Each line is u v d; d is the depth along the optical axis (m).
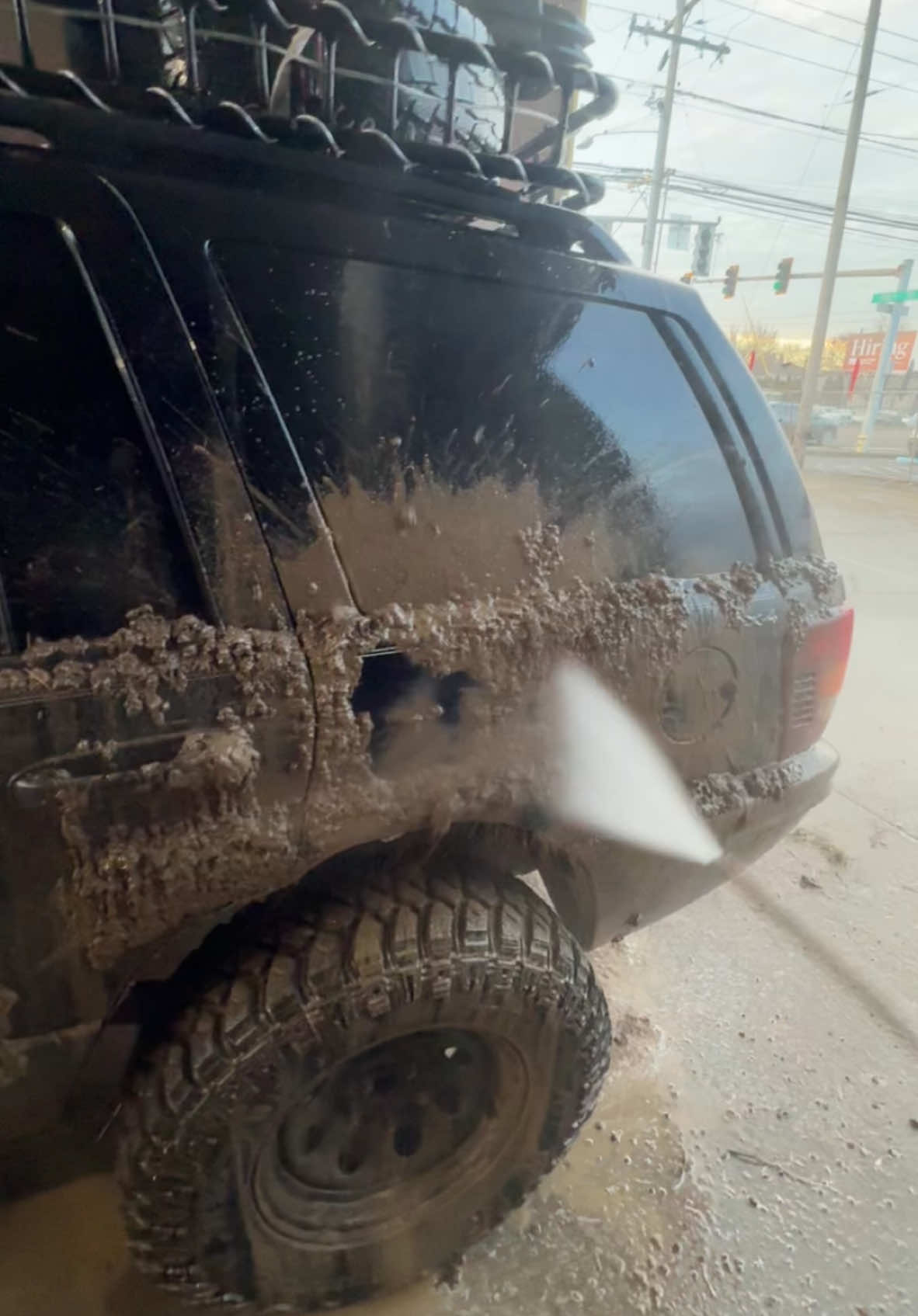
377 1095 1.54
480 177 1.59
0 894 1.18
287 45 1.62
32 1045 1.28
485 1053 1.60
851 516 13.19
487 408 1.55
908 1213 1.96
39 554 1.19
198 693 1.24
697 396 1.84
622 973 2.72
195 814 1.26
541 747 1.55
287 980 1.34
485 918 1.48
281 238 1.39
